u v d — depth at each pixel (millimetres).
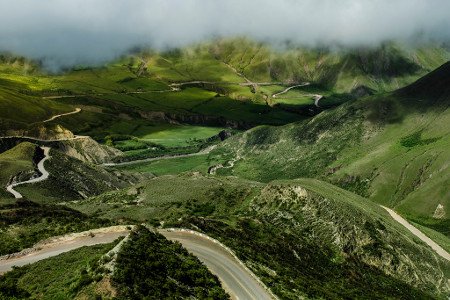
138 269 52969
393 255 116688
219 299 56188
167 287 52406
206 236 78438
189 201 133250
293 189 127438
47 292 53625
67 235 81188
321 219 119125
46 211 97312
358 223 121312
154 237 63906
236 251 73250
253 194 135000
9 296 55156
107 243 71188
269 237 99500
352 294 84500
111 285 49031
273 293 63312
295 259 94562
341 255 110312
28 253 74375
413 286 112625
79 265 59094
